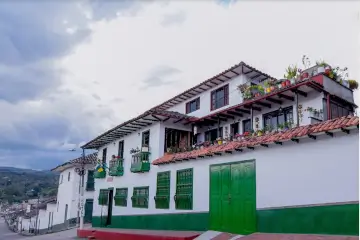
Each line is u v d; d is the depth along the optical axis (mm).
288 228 9234
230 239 10188
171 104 21875
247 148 10906
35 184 121375
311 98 12711
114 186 20266
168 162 14773
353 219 7793
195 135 18438
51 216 34125
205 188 12633
